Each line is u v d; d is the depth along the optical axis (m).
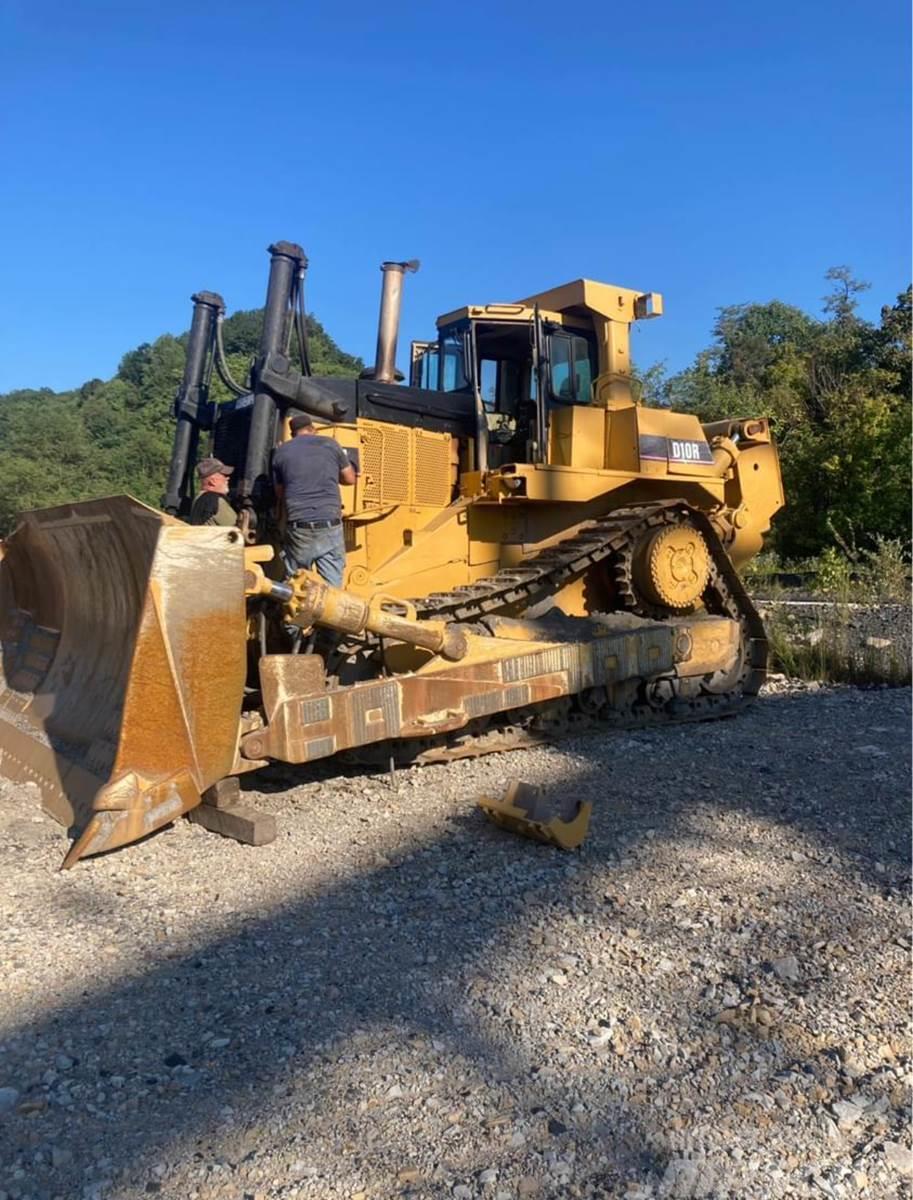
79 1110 2.72
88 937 3.74
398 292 7.51
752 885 4.27
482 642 5.91
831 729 7.20
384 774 5.92
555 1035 3.09
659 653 7.02
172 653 4.43
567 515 7.84
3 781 5.40
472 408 7.64
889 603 12.21
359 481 6.73
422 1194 2.38
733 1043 3.04
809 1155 2.54
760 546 9.34
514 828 4.85
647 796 5.51
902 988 3.38
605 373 8.02
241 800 5.08
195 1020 3.18
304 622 5.09
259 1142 2.59
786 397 29.17
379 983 3.42
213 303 7.38
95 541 5.08
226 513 6.21
